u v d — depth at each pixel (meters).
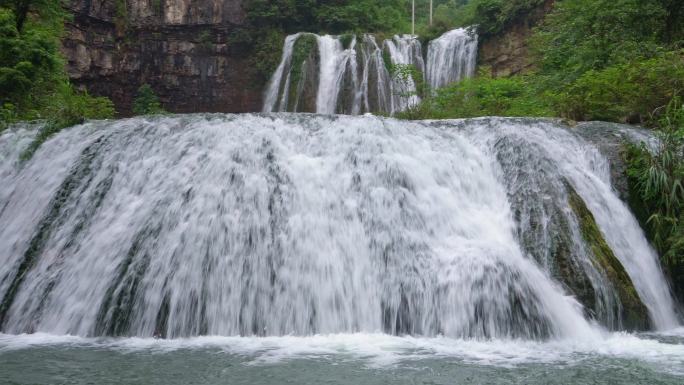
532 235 8.14
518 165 9.27
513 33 27.53
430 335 6.79
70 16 20.72
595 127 10.65
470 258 7.25
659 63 11.99
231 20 34.38
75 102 17.23
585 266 7.61
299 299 7.22
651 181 9.24
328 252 7.68
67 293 7.29
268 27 34.84
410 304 7.05
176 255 7.36
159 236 7.59
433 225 8.27
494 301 6.75
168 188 8.34
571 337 6.69
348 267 7.56
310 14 36.44
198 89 34.47
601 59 15.47
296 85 32.56
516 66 27.08
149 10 32.88
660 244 9.02
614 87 12.31
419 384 4.72
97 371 5.09
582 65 15.87
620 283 7.71
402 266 7.51
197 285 7.14
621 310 7.48
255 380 4.82
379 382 4.77
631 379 4.89
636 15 15.53
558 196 8.62
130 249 7.48
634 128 10.76
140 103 31.62
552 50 18.50
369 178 8.71
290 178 8.45
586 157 9.98
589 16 16.64
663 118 10.90
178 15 33.47
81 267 7.54
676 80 11.37
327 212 8.14
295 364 5.34
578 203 8.60
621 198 9.51
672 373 5.10
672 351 6.07
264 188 8.24
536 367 5.31
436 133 9.86
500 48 28.14
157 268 7.23
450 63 30.41
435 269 7.29
